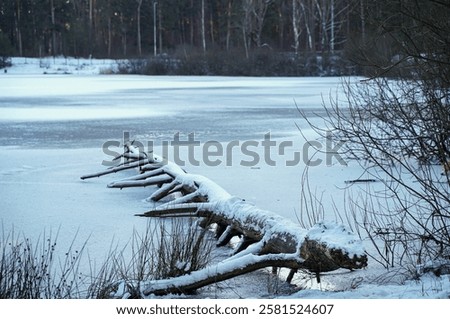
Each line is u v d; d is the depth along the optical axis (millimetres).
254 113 25391
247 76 62406
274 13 86562
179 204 9719
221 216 8938
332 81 48938
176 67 66375
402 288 6457
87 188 12383
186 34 102812
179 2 98812
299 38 81000
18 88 43000
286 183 12539
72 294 6797
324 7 60812
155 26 90938
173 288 6688
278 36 88812
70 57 89625
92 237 9062
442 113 7938
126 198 11586
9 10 94750
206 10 98562
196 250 7461
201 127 21125
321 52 61312
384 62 10125
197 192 10289
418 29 8195
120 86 44875
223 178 13133
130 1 98500
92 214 10359
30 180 13055
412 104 8930
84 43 91312
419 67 8508
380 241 8547
